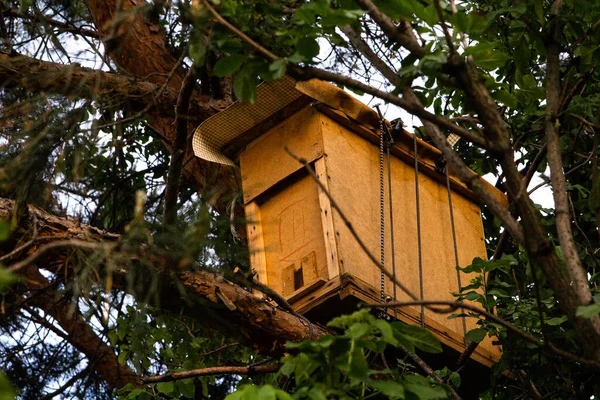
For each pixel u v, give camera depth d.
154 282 5.31
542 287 7.24
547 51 5.99
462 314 6.62
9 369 8.09
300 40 5.05
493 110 4.96
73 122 5.63
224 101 8.36
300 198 7.00
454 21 5.04
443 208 7.57
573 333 6.64
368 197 7.00
